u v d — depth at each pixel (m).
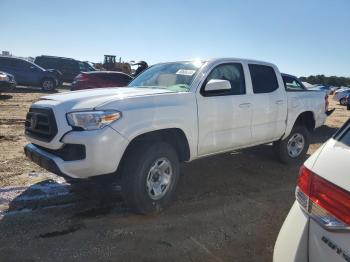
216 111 4.49
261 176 5.51
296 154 6.18
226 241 3.43
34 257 3.04
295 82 8.23
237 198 4.56
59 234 3.45
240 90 4.98
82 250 3.18
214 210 4.14
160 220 3.83
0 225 3.59
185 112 4.11
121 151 3.56
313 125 6.48
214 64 4.65
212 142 4.52
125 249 3.22
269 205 4.36
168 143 4.04
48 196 4.37
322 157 1.91
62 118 3.54
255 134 5.18
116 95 3.83
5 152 6.27
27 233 3.44
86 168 3.46
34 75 19.20
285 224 1.97
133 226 3.67
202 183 5.09
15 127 8.72
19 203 4.13
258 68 5.37
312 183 1.85
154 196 3.90
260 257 3.17
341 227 1.62
